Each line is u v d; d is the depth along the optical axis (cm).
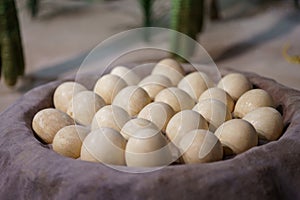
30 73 464
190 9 442
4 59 412
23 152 177
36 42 550
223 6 686
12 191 174
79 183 160
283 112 212
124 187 157
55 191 163
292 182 169
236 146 181
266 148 172
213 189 158
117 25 603
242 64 478
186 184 158
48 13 661
